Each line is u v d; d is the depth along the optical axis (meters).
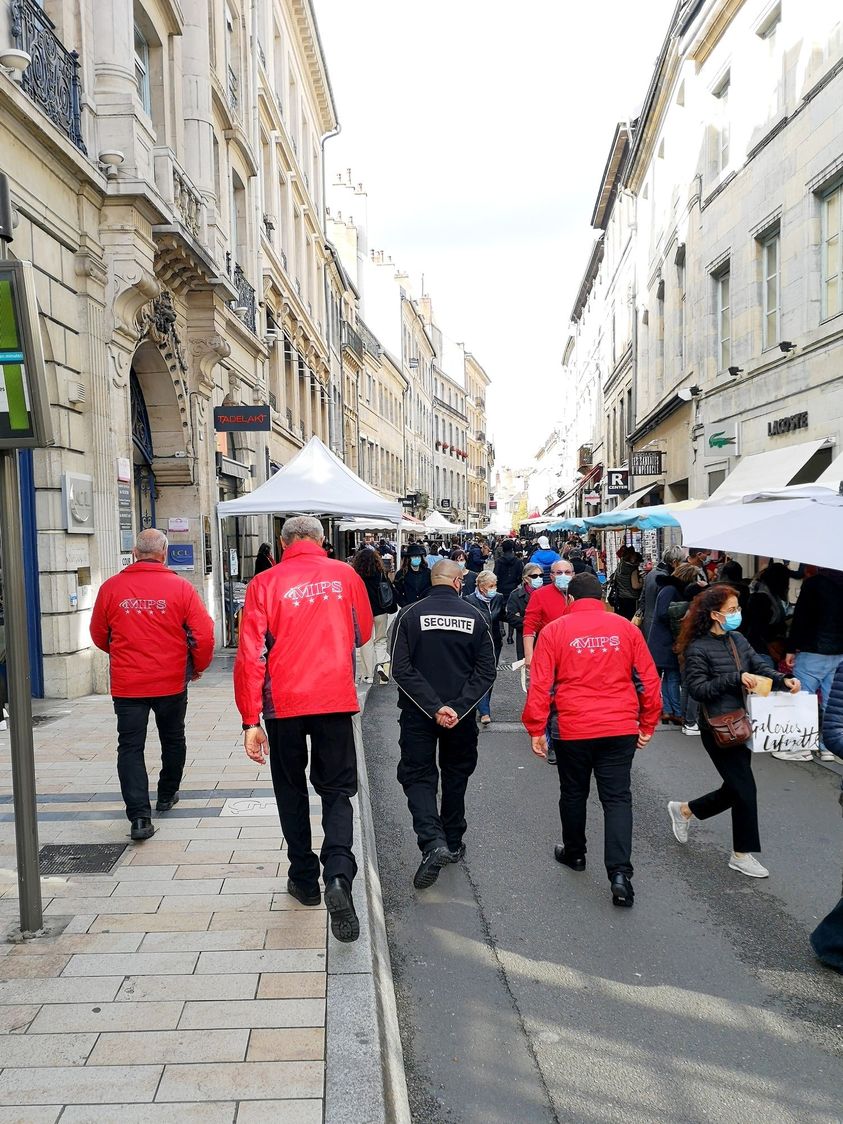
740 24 15.36
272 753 4.04
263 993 3.26
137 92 10.23
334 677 3.88
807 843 5.45
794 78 13.02
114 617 4.97
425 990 3.70
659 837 5.61
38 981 3.34
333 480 11.82
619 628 4.68
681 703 8.80
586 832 5.71
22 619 3.65
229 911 3.97
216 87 14.64
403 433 52.50
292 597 3.93
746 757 4.92
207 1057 2.85
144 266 10.16
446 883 4.87
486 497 95.12
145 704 5.03
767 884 4.81
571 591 4.84
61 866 4.51
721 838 5.58
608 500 35.03
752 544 5.67
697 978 3.79
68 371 9.05
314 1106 2.61
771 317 14.71
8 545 3.59
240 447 17.89
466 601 4.91
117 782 6.07
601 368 40.88
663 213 22.53
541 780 6.98
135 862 4.57
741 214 15.47
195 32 13.41
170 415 12.80
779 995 3.64
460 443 79.00
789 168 13.22
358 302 44.22
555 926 4.31
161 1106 2.61
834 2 11.62
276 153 22.42
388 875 5.00
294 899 4.11
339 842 3.67
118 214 9.74
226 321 14.77
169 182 10.92
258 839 4.92
